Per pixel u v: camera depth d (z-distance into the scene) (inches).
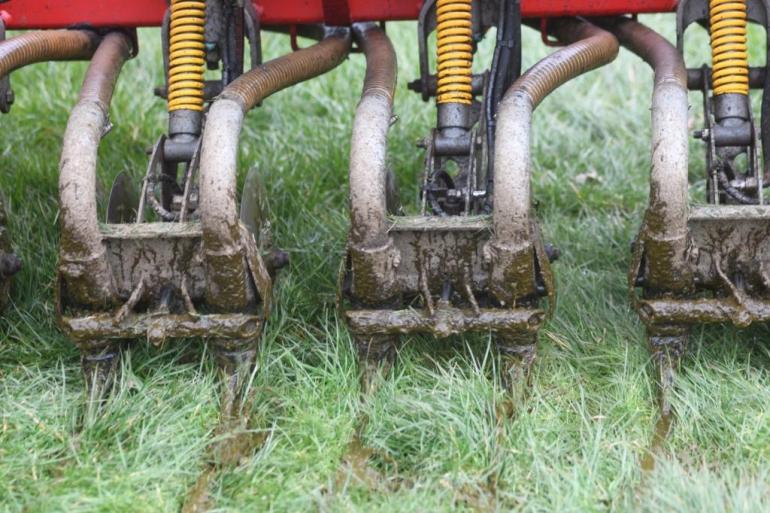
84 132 175.5
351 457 169.5
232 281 173.6
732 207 176.9
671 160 168.9
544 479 163.3
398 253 177.3
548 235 250.7
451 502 159.0
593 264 241.1
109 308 179.8
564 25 214.5
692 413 177.8
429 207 198.1
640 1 208.5
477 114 197.0
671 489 156.7
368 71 192.5
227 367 182.7
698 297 185.5
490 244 173.5
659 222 171.0
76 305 179.9
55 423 176.1
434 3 198.4
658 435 174.6
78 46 205.9
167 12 197.8
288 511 158.2
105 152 282.2
